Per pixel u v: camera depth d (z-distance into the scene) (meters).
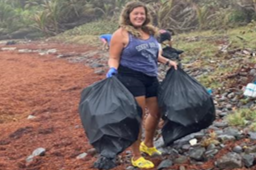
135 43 4.88
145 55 4.94
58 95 9.86
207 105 4.99
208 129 6.01
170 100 4.96
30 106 9.23
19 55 16.89
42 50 17.86
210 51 12.11
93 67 13.03
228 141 5.46
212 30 17.27
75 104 8.90
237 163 4.77
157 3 20.44
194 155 5.20
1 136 7.21
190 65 10.88
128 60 4.93
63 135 6.91
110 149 4.57
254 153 4.98
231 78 8.67
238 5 17.45
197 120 4.93
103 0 24.95
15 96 9.93
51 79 11.61
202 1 20.05
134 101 4.71
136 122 4.67
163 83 5.11
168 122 5.00
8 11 26.06
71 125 7.45
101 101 4.68
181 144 5.66
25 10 27.83
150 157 5.46
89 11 24.64
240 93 7.57
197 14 18.42
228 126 6.06
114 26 22.09
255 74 8.46
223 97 7.63
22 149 6.53
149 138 5.44
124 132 4.61
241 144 5.29
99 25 22.83
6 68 13.94
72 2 24.52
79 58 14.88
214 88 8.31
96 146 4.67
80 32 22.50
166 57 5.71
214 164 4.93
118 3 23.75
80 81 11.14
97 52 15.65
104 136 4.56
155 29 5.05
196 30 18.44
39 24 24.34
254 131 5.64
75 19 24.91
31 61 15.12
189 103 4.90
